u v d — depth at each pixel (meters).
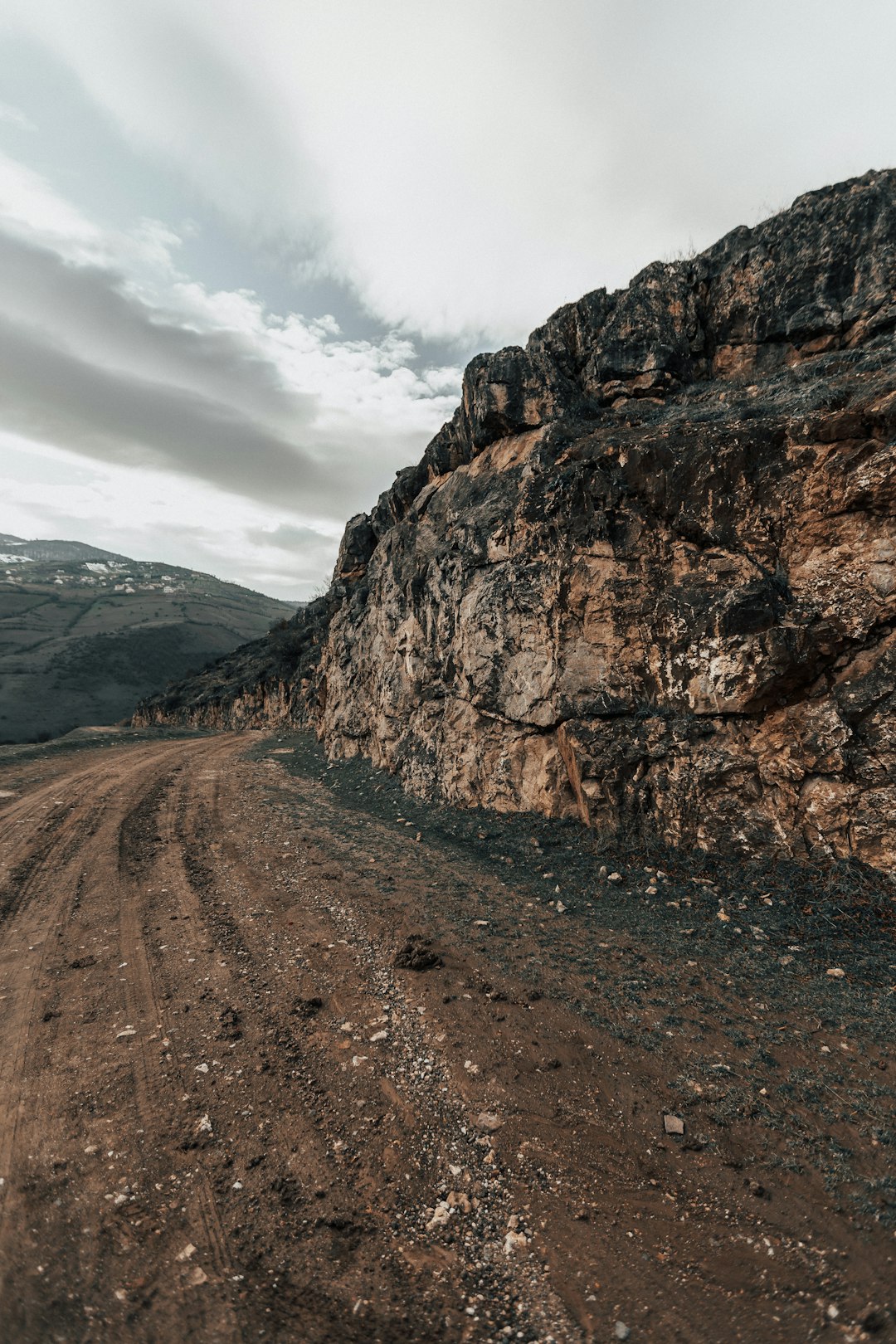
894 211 10.66
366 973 6.66
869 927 6.83
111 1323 3.04
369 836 12.05
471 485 14.82
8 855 10.74
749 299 12.09
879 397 8.04
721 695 8.87
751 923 7.30
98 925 7.96
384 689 17.91
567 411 12.87
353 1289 3.26
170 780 18.06
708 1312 3.09
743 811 8.54
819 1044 5.18
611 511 10.48
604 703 10.16
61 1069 5.09
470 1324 3.08
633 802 9.62
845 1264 3.27
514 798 12.02
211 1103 4.68
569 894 8.66
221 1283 3.27
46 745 24.48
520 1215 3.72
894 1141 4.08
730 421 9.70
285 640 45.41
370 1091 4.83
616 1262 3.39
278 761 22.41
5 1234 3.54
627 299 12.99
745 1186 3.84
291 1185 3.93
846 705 7.93
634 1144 4.22
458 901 8.59
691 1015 5.69
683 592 9.47
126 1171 4.02
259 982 6.50
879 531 7.97
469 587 13.66
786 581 8.71
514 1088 4.82
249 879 9.66
